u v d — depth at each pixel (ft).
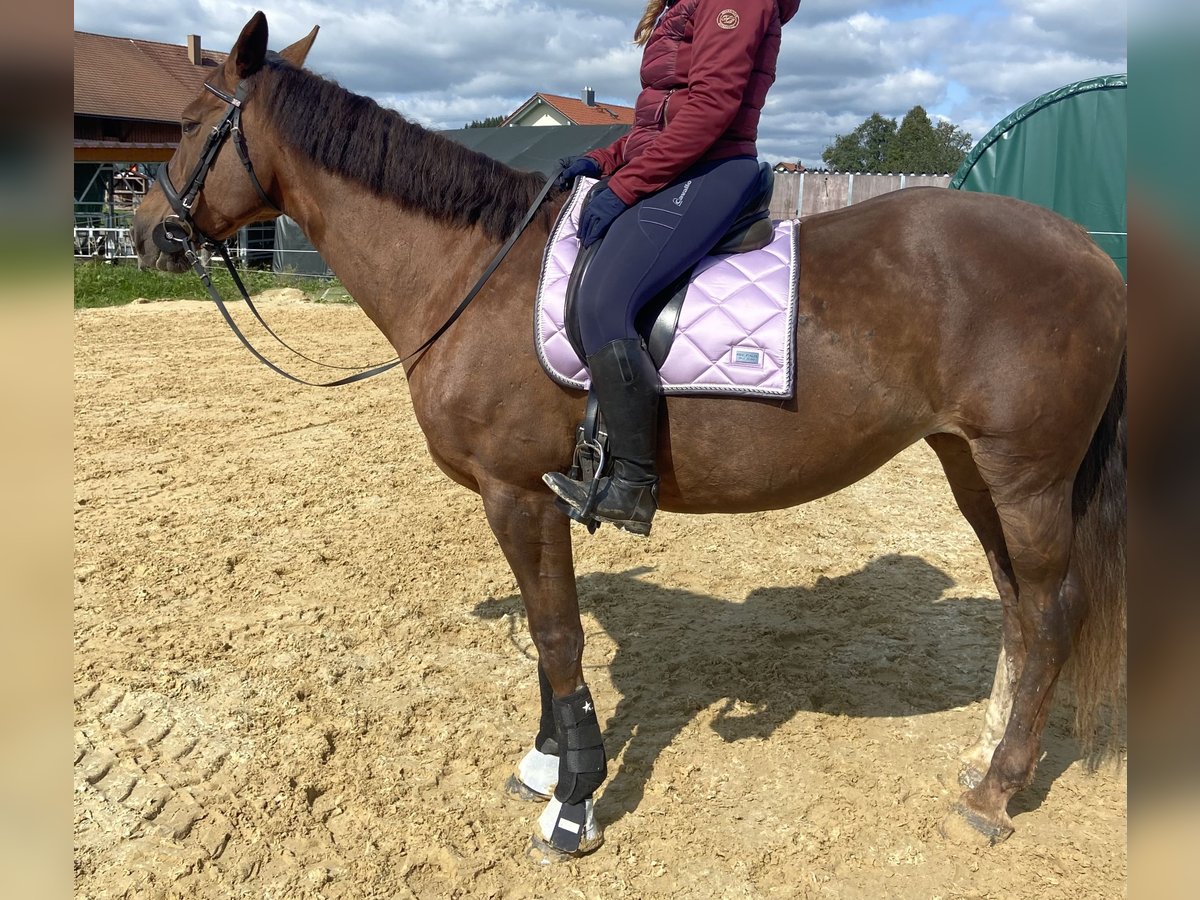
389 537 15.64
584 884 7.69
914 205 7.57
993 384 7.16
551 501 7.89
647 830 8.35
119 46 87.97
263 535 15.51
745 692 10.75
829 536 16.14
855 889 7.60
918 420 7.54
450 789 8.93
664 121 7.38
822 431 7.38
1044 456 7.29
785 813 8.55
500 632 12.25
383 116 8.36
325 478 18.78
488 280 7.81
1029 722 7.98
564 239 7.66
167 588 13.21
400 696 10.54
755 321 7.19
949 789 8.85
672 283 7.41
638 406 7.11
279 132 8.45
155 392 25.91
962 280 7.15
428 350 8.00
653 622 12.69
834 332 7.23
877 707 10.41
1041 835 8.21
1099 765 9.26
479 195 8.03
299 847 7.97
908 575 14.33
